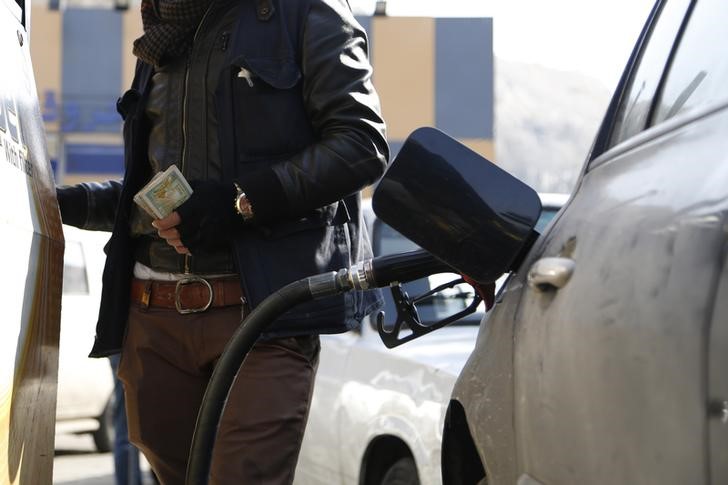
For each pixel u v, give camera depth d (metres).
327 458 6.49
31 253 2.93
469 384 2.67
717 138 2.01
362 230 3.92
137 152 3.84
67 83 44.56
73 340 11.55
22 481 2.87
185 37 3.75
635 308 1.97
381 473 6.02
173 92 3.76
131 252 3.84
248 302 3.53
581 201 2.48
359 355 6.27
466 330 6.16
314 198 3.53
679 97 2.32
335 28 3.66
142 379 3.78
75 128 44.44
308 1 3.68
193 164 3.70
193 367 3.73
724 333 1.71
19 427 2.81
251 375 3.58
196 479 3.01
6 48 3.02
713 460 1.71
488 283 2.58
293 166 3.53
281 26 3.66
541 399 2.28
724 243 1.78
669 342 1.84
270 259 3.58
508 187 2.53
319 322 3.56
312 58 3.62
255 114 3.63
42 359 3.10
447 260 2.54
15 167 2.90
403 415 5.62
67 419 11.52
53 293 3.26
